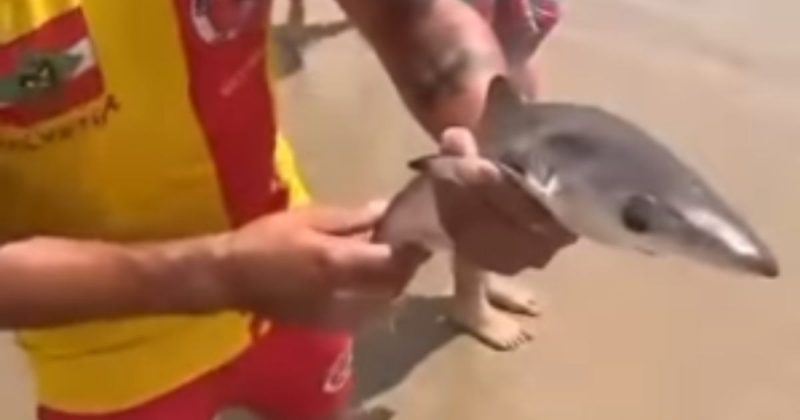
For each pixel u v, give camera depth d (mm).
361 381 2529
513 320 2646
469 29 1444
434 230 1188
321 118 3145
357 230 1282
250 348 1591
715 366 2598
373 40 1464
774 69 3344
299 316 1271
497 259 1148
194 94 1391
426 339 2607
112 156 1383
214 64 1389
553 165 1096
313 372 1647
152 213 1433
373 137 3098
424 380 2541
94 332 1494
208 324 1539
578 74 3293
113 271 1237
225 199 1472
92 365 1517
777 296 2734
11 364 2518
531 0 2162
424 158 1144
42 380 1553
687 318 2686
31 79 1312
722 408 2520
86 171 1379
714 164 3080
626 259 2777
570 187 1085
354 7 1462
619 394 2537
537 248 1136
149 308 1252
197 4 1352
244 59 1413
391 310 1680
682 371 2588
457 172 1120
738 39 3420
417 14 1438
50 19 1297
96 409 1540
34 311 1238
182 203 1444
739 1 3521
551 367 2582
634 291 2727
